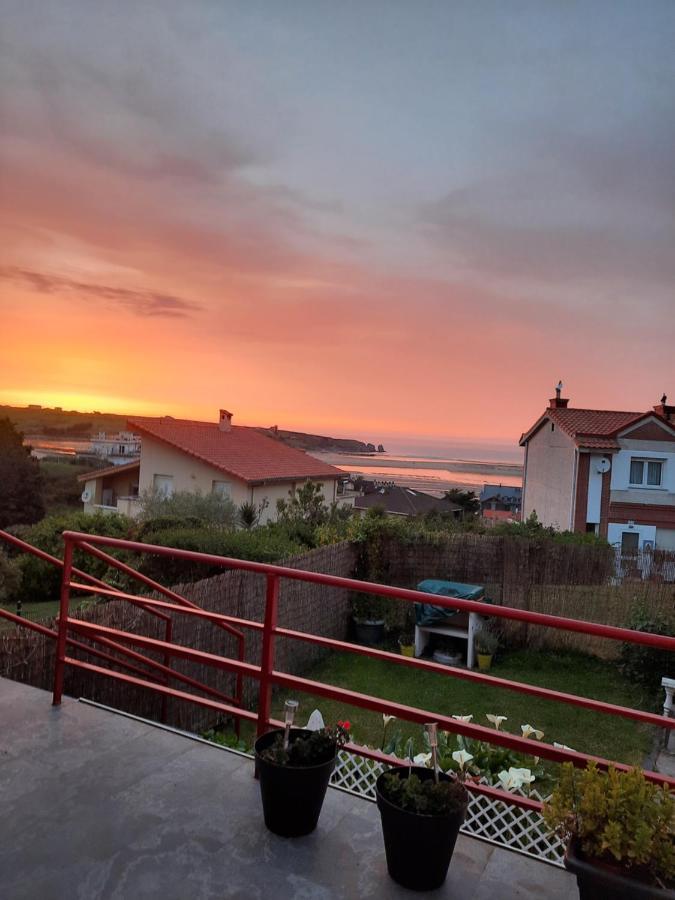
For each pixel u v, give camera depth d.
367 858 2.22
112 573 10.06
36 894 1.97
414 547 11.80
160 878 2.07
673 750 6.88
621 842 1.74
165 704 5.79
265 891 2.03
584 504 21.94
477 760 3.88
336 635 10.78
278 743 2.48
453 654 10.21
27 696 3.42
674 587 10.28
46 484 36.97
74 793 2.53
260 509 20.86
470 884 2.12
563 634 10.66
